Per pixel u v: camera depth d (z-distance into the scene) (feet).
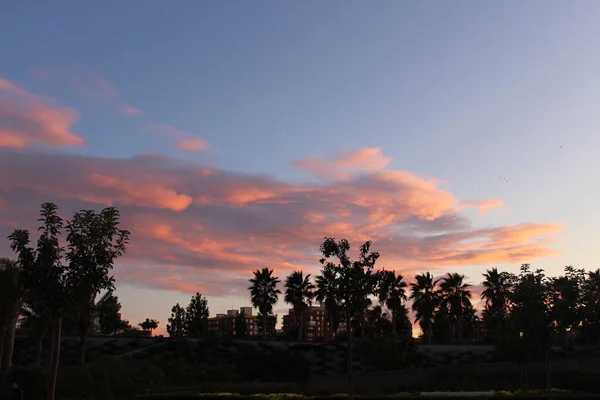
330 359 216.33
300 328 293.84
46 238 74.28
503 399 123.65
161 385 153.69
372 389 166.30
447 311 294.66
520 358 159.94
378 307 246.88
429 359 214.28
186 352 208.64
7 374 109.70
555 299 105.29
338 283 96.68
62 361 189.26
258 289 303.68
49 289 72.64
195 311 389.60
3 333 127.03
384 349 170.30
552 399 122.21
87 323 171.42
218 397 116.16
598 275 110.42
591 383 161.68
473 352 220.02
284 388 147.74
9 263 122.72
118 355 202.28
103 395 116.78
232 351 214.07
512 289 111.34
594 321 116.16
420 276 287.28
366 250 98.89
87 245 74.33
